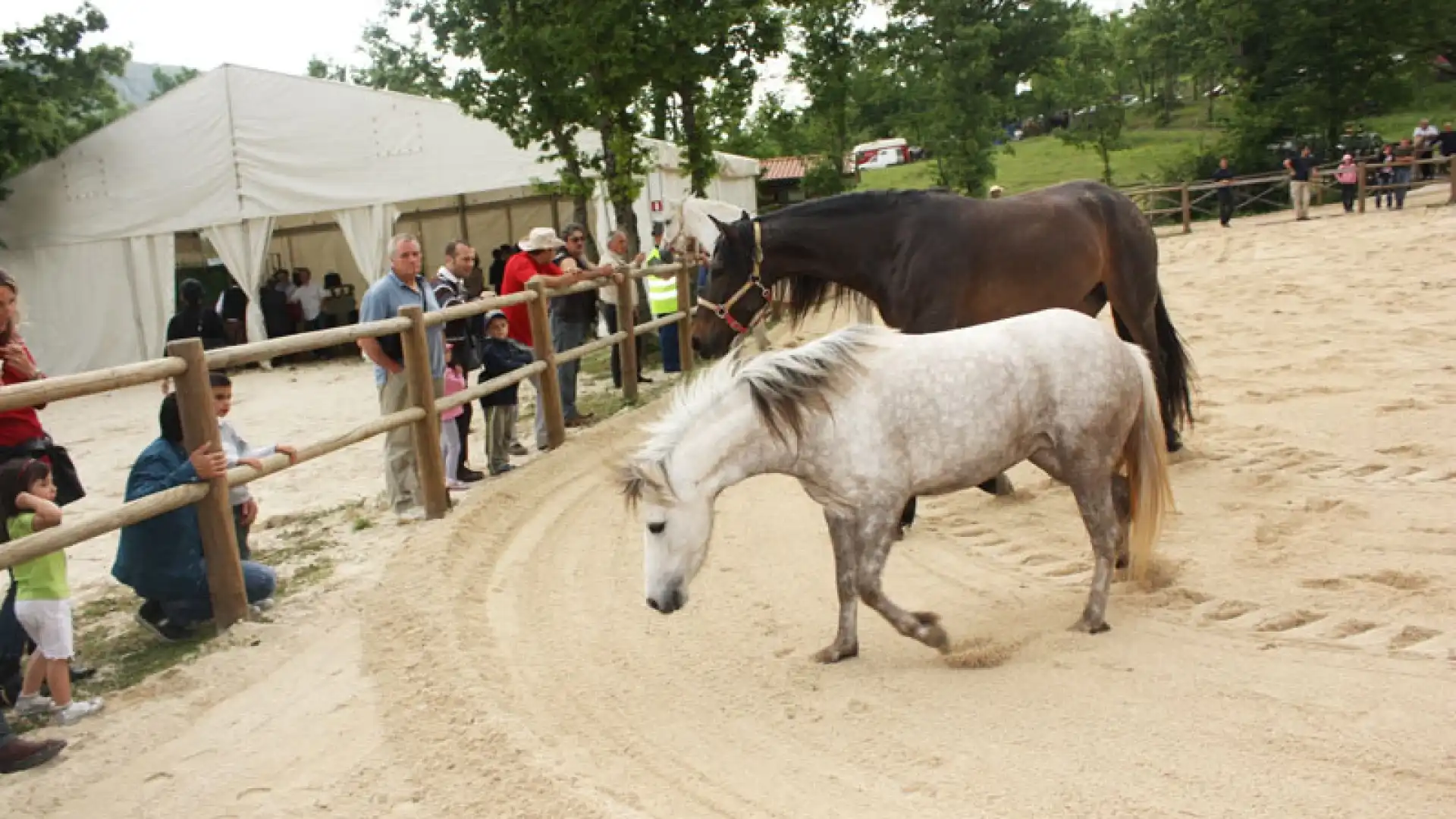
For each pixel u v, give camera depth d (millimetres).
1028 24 39875
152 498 4871
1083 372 4594
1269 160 31828
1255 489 6324
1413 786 3248
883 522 4422
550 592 5809
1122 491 5047
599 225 17844
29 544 4176
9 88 18953
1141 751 3594
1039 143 53938
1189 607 4797
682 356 12680
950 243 6074
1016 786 3443
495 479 8094
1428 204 21984
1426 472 6262
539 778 3688
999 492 6770
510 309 9305
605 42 13727
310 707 4449
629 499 4348
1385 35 31047
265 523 7395
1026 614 4934
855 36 28156
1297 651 4254
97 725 4387
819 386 4312
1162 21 41469
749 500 7406
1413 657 4094
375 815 3619
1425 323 10516
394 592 5633
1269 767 3428
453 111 17391
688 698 4387
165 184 18594
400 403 7164
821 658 4609
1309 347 10133
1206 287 14797
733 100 15039
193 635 5426
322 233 21953
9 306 5133
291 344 5793
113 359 19375
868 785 3562
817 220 6348
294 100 17969
